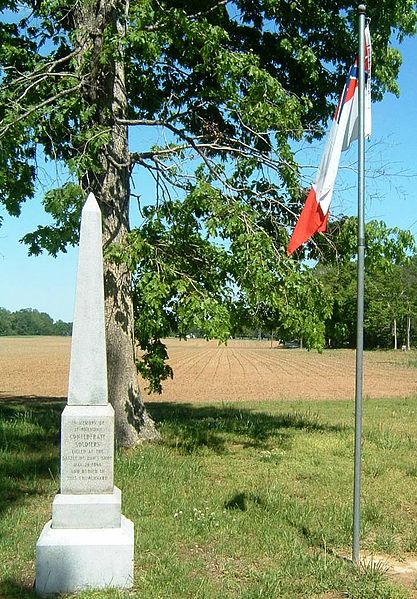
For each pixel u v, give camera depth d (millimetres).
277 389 31344
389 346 83438
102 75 11852
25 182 13500
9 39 13633
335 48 13664
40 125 11078
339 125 6793
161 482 9141
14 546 6566
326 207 6855
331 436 13453
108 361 11992
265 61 14109
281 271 11180
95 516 5797
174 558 6270
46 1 11688
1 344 118688
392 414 17953
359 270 6344
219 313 10688
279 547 6672
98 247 6242
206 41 11086
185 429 13438
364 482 9625
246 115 11719
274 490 8844
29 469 9883
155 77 13773
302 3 13125
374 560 6520
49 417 15430
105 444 5953
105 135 10859
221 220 10875
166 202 11898
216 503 8219
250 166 12109
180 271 11664
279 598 5477
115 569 5633
